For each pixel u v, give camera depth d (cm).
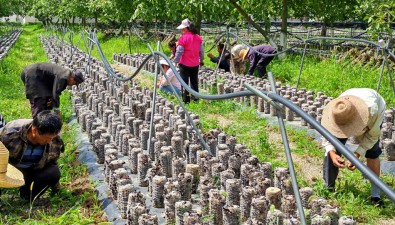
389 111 790
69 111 976
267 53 1306
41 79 720
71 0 3259
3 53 2033
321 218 428
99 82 1223
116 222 491
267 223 430
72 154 711
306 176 620
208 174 571
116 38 2823
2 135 492
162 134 686
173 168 573
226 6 1526
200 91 1229
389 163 636
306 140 770
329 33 2344
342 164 491
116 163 564
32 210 524
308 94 1015
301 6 1808
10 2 4656
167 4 1744
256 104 974
